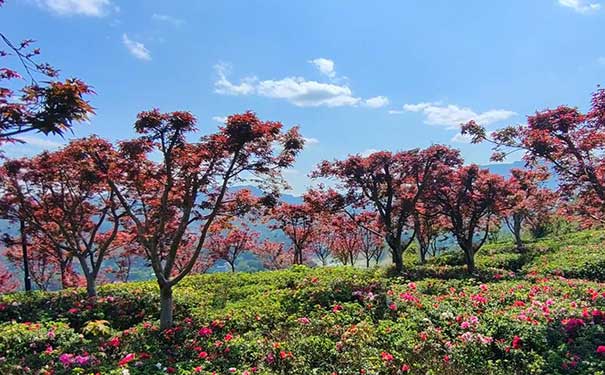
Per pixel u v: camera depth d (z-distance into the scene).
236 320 10.69
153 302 13.35
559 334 8.21
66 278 22.38
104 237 19.38
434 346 8.31
